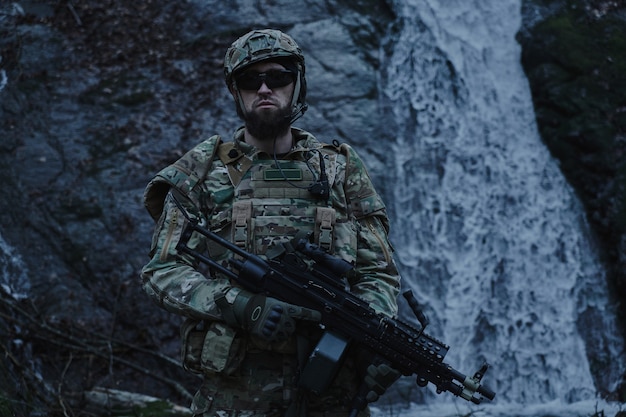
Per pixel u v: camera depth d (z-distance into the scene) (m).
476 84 11.15
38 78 10.09
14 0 10.97
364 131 10.41
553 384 9.41
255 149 2.95
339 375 2.79
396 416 7.84
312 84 10.65
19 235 8.81
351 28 11.19
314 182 2.93
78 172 9.38
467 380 2.76
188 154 2.96
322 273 2.78
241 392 2.74
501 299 9.78
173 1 11.29
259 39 2.88
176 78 10.45
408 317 9.43
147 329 8.52
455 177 10.42
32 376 6.79
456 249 9.96
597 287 9.90
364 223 3.03
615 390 9.35
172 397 8.06
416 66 11.06
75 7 10.99
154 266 2.86
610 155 10.21
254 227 2.85
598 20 11.24
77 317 8.41
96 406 6.95
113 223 9.09
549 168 10.61
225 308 2.69
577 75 10.80
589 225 10.21
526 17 11.49
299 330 2.73
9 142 9.44
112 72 10.34
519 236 10.14
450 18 11.48
